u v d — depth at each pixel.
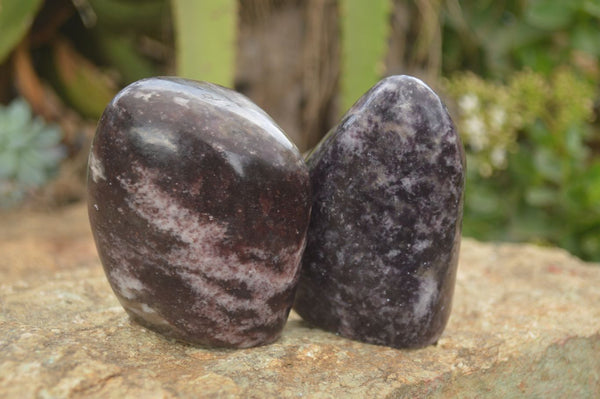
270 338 0.39
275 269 0.37
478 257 0.57
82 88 0.84
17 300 0.42
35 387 0.32
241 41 0.77
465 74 0.87
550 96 0.75
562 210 0.74
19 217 0.75
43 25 0.82
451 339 0.41
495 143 0.76
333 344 0.39
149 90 0.36
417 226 0.38
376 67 0.63
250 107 0.37
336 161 0.38
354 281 0.39
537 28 0.83
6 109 0.77
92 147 0.36
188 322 0.37
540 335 0.42
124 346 0.37
